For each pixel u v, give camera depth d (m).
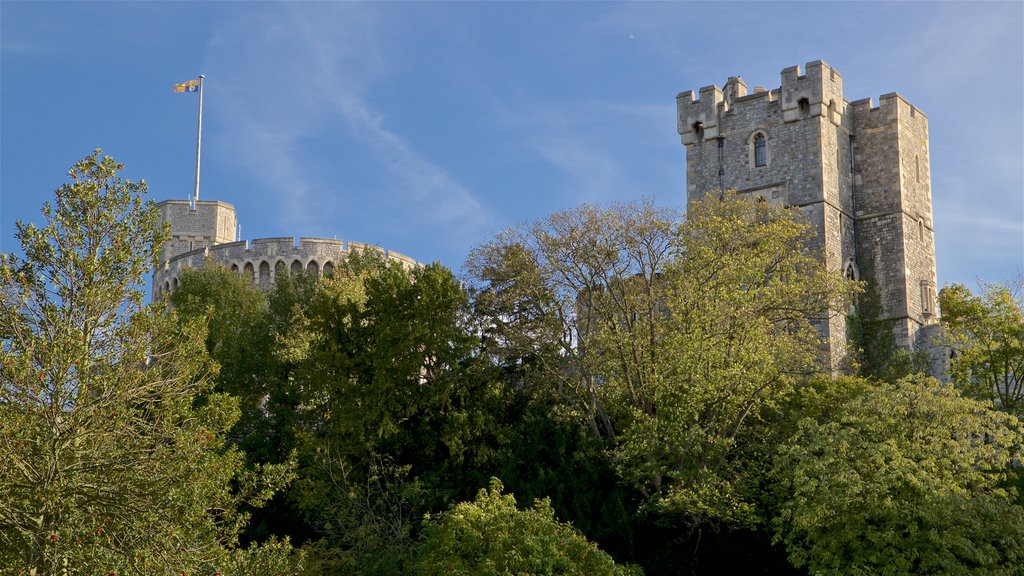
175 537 26.89
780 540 42.38
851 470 37.03
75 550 25.48
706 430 42.91
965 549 35.62
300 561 32.28
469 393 47.59
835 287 49.19
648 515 43.75
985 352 51.53
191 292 67.81
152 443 28.69
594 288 50.25
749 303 45.53
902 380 41.12
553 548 34.59
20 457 26.36
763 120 69.69
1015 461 49.97
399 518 40.84
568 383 49.34
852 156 70.94
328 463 43.59
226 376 52.31
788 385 44.59
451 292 49.84
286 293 65.00
